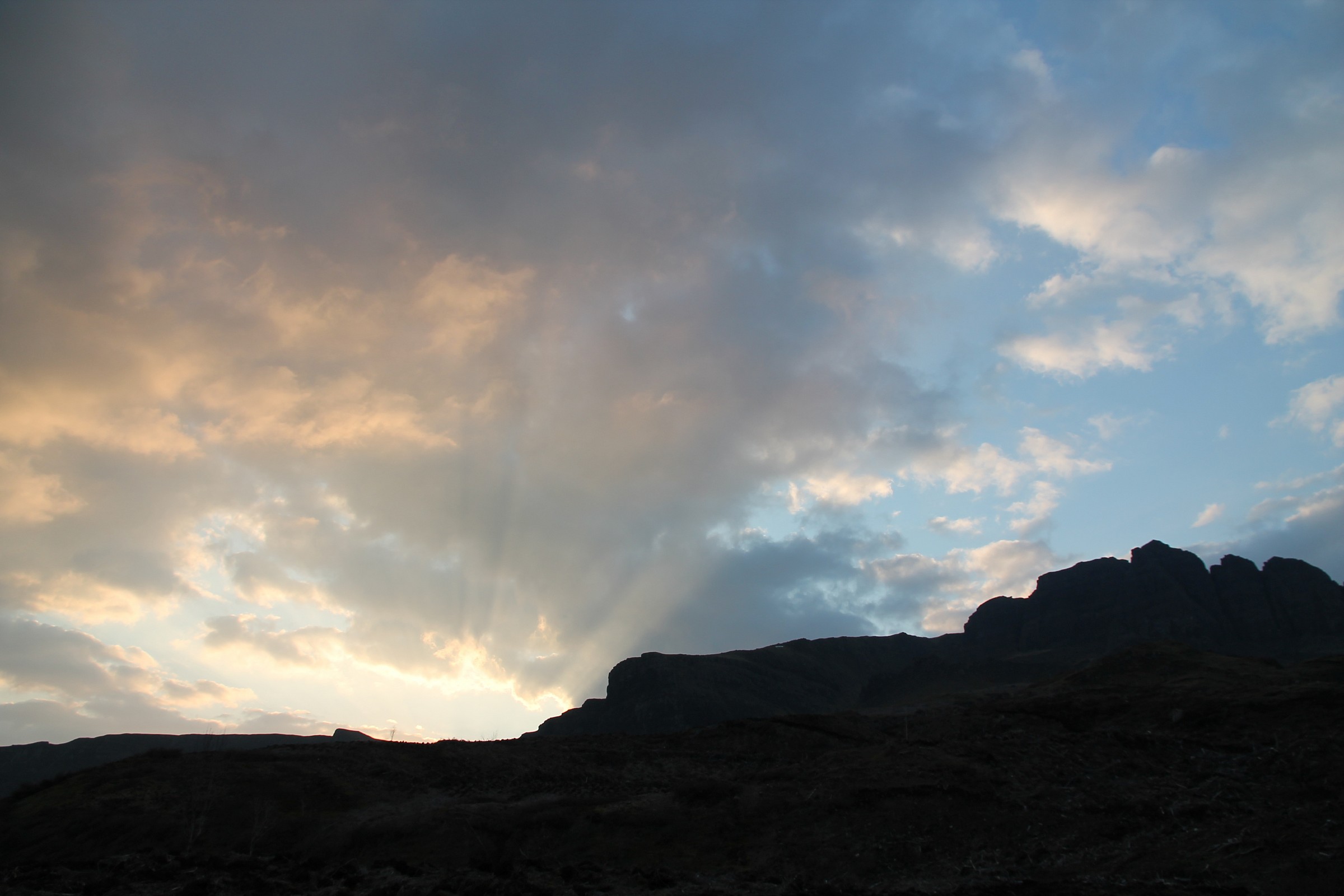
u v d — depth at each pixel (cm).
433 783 5728
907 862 4028
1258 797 4297
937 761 5206
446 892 3241
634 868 4022
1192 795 4425
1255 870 3450
